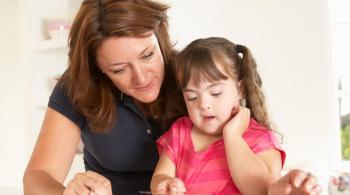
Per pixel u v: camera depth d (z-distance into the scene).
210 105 0.93
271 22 1.84
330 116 1.76
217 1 1.93
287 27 1.81
